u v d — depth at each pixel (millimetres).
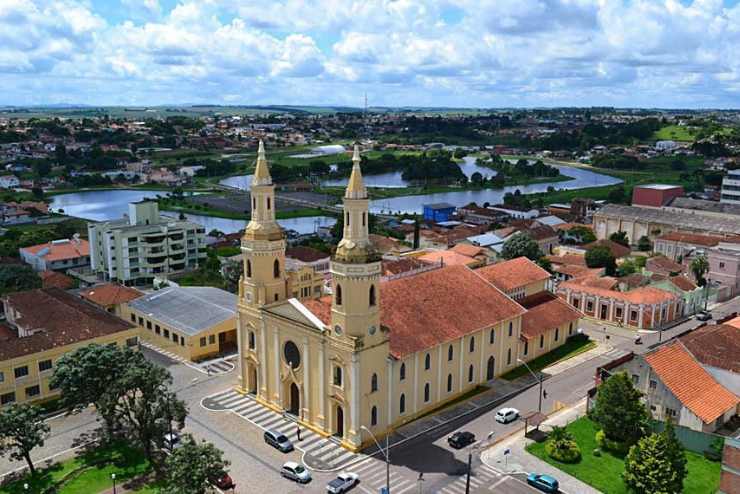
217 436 81062
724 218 196500
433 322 89062
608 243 185500
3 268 138250
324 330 78312
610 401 76188
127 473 73188
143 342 115562
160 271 161500
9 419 68750
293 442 79438
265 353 88562
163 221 170375
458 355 91125
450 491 68750
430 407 88125
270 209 89188
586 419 84688
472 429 82688
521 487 69500
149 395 72188
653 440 65312
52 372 93062
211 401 91250
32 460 76188
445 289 96375
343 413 78562
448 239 194375
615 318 126938
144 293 128125
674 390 79438
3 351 89938
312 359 81312
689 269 151875
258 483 70438
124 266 156000
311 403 82875
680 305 129875
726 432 79250
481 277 102812
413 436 80938
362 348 75750
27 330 101625
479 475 71875
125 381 71125
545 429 82188
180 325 109438
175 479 59719
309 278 118875
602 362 106062
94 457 76875
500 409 87750
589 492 68125
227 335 112250
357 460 75312
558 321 110750
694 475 71062
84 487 70250
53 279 145000
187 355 106812
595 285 133250
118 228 158500
